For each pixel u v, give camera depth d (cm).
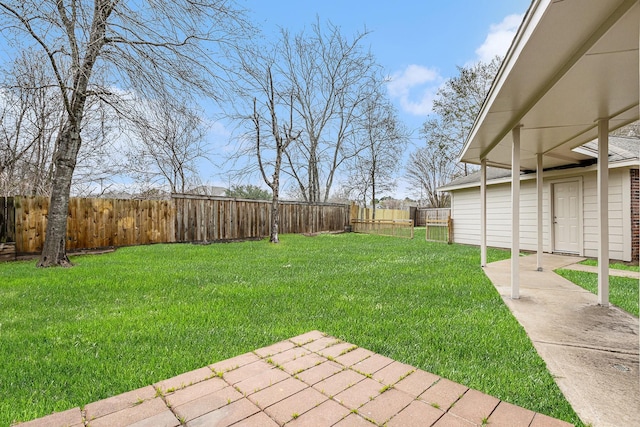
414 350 271
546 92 336
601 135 413
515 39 276
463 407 190
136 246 929
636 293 464
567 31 242
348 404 193
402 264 695
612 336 305
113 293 441
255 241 1194
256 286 488
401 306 391
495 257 831
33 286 471
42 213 761
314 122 1962
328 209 1641
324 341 289
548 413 189
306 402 195
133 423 176
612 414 187
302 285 494
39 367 239
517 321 345
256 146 1330
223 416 182
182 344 282
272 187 1214
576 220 857
